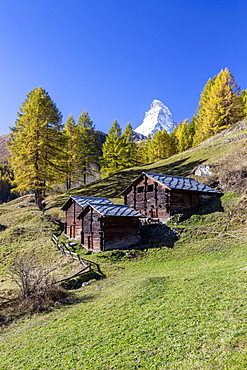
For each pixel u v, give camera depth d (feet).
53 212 142.41
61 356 24.18
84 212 86.58
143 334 25.23
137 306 33.63
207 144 179.52
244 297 28.50
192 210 98.78
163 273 50.31
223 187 114.52
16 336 32.04
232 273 38.86
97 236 79.66
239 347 19.07
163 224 89.45
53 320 35.37
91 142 210.79
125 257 68.64
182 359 19.44
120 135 219.82
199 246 68.39
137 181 112.68
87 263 64.80
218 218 87.66
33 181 135.85
